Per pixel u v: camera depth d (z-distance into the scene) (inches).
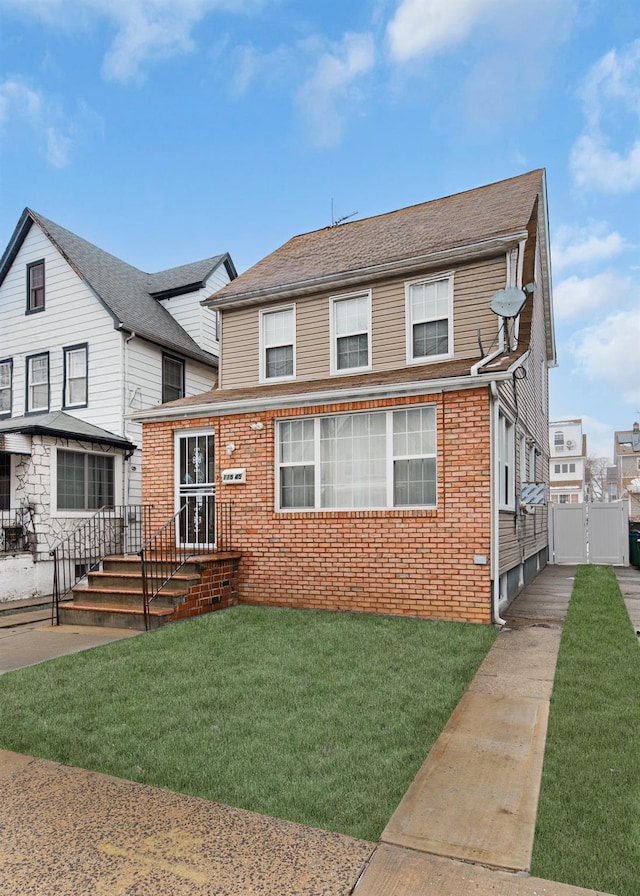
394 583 322.0
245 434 374.3
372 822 114.3
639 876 96.1
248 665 219.0
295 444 364.5
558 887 94.5
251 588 365.4
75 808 122.0
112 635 288.7
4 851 107.0
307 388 379.9
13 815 119.6
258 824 114.5
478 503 303.1
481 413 305.4
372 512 330.3
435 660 223.9
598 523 659.4
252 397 378.3
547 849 104.2
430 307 394.3
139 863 102.6
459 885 95.6
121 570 360.8
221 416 383.2
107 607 318.3
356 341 418.9
